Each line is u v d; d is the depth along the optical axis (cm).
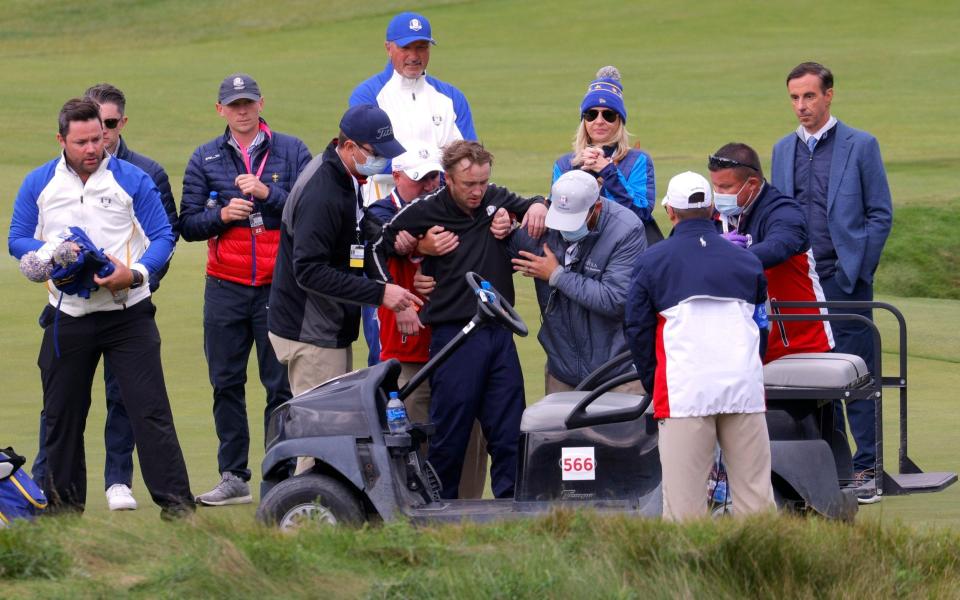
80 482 2588
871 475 2648
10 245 2559
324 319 2616
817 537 2003
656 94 12900
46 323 2566
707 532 1991
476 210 2609
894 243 6925
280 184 3028
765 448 2173
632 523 2022
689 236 2175
